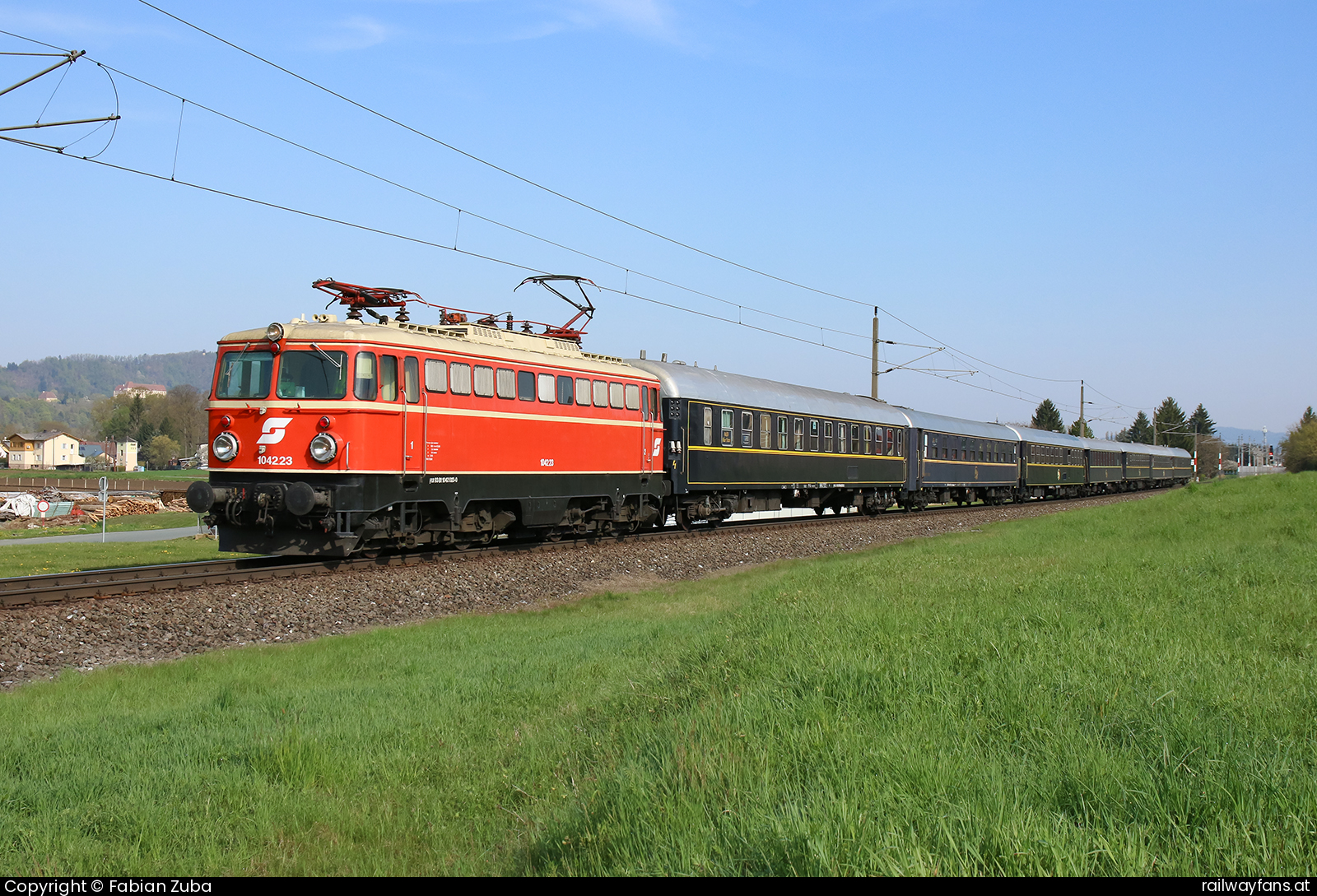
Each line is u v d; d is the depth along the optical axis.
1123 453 70.06
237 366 15.71
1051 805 4.78
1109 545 20.84
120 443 140.88
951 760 5.24
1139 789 4.82
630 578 18.58
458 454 16.91
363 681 9.92
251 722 8.05
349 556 16.20
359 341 15.25
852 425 32.91
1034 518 34.91
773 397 28.27
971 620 9.45
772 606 12.18
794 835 4.32
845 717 6.22
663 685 8.61
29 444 143.50
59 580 13.35
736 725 6.25
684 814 4.86
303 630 12.82
